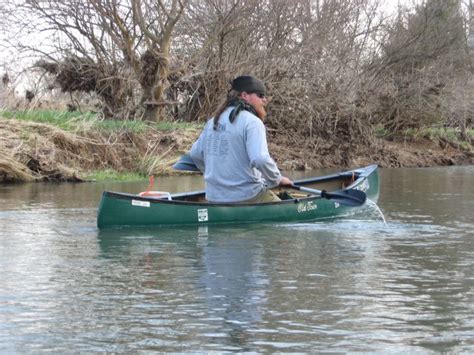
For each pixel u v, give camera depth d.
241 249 7.89
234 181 9.51
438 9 29.20
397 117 28.12
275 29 24.14
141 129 19.09
